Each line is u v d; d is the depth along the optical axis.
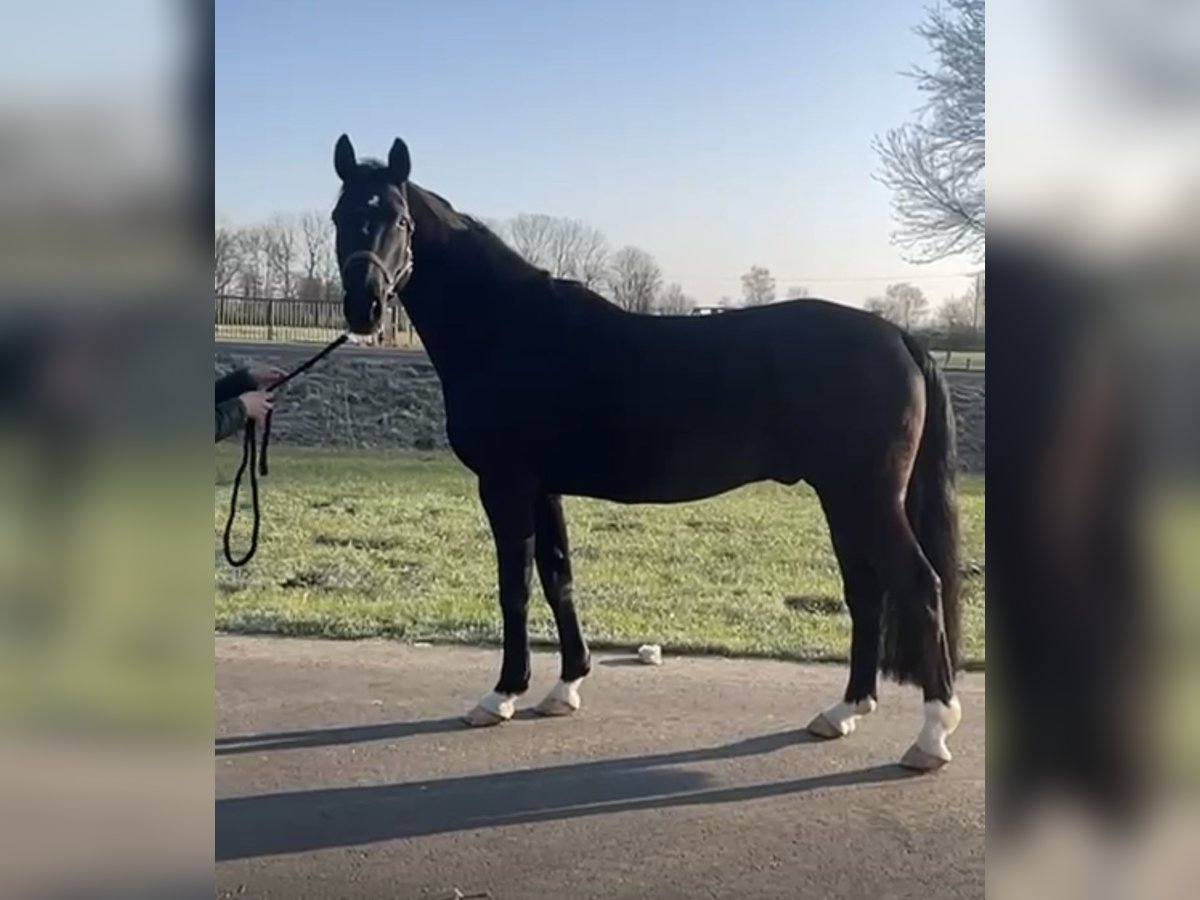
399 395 10.45
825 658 4.56
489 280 3.61
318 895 2.40
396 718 3.72
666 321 3.54
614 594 5.79
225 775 3.17
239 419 3.21
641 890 2.43
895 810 2.92
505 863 2.58
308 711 3.80
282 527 7.35
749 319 3.45
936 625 3.22
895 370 3.27
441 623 5.08
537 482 3.65
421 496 8.42
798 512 8.41
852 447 3.26
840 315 3.36
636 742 3.48
